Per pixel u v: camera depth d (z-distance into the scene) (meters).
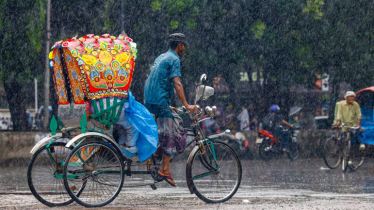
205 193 13.66
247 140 37.34
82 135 12.28
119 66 12.65
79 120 12.55
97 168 12.62
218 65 43.22
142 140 12.88
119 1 41.09
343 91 62.94
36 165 12.65
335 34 43.16
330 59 43.84
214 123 39.31
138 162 13.15
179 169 27.08
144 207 12.55
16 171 27.25
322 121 56.91
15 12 36.78
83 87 12.41
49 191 12.74
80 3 42.09
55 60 12.82
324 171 27.28
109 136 12.83
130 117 12.66
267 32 42.12
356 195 16.16
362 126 30.78
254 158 37.28
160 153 13.41
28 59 37.62
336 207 12.20
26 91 54.66
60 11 42.44
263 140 35.66
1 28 36.53
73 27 43.06
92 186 12.64
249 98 50.72
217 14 41.19
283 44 42.34
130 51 12.89
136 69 41.25
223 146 13.99
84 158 12.48
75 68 12.51
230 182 13.98
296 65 43.84
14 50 37.16
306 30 42.41
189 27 40.41
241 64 43.78
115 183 12.84
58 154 12.73
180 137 13.37
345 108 28.00
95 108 12.49
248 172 26.28
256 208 12.09
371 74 44.91
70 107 12.66
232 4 41.44
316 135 39.16
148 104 13.20
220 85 53.38
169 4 39.69
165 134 13.09
